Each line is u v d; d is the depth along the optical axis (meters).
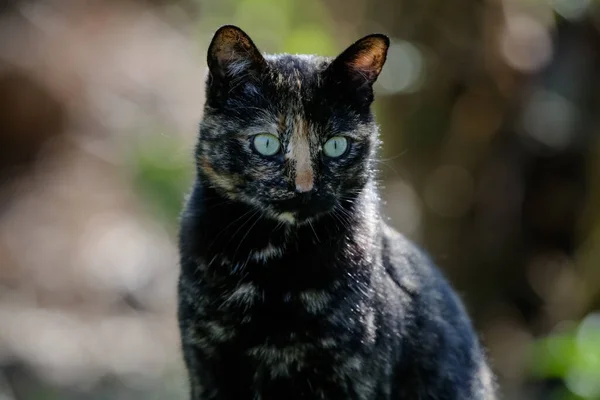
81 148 13.33
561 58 9.31
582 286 9.38
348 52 5.27
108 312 11.55
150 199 11.30
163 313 11.61
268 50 10.84
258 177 5.21
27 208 12.74
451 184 9.47
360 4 9.36
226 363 5.24
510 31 9.04
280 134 5.23
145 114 13.67
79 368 10.13
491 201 9.45
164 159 11.25
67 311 11.42
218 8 12.67
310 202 5.14
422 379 5.51
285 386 5.23
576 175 9.51
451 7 8.85
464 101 9.18
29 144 13.15
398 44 9.04
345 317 5.10
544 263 9.70
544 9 9.18
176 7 15.72
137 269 12.16
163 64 14.62
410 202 10.01
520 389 9.12
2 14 13.52
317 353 5.12
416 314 5.48
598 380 6.73
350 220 5.29
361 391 5.13
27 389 9.57
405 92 9.20
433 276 5.82
